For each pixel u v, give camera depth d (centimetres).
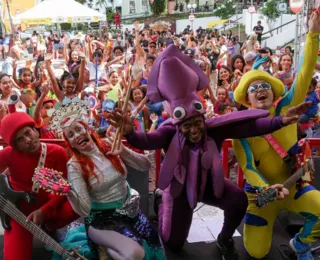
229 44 1866
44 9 1594
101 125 541
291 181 348
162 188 346
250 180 352
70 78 568
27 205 354
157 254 354
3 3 2936
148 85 351
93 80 773
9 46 2298
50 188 304
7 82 591
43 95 496
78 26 4059
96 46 1459
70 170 326
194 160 340
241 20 3541
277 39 2388
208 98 719
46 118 532
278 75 726
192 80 337
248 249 376
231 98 621
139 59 576
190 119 332
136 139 331
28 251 357
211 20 4225
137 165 359
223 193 359
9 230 353
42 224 361
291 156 367
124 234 329
